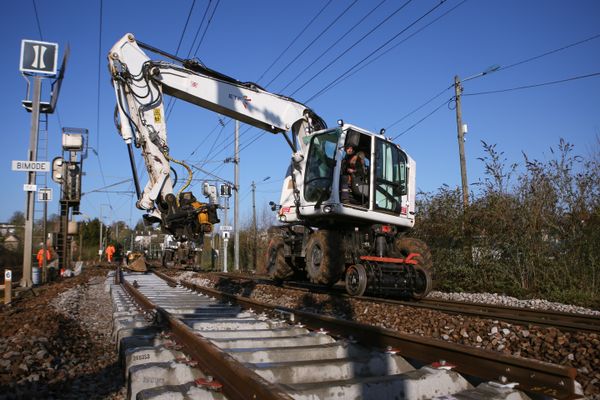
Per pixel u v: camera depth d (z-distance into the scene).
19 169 14.74
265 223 41.81
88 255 66.75
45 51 15.86
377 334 5.31
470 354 4.12
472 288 14.31
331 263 10.93
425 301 10.83
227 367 3.77
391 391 3.82
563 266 12.77
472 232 14.99
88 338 7.02
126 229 105.94
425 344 4.61
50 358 5.26
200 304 9.91
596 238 12.24
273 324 6.89
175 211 11.33
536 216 13.28
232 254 40.78
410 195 12.06
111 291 13.53
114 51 11.24
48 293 13.50
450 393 3.93
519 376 3.71
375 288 10.08
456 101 20.16
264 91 13.05
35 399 4.14
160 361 4.70
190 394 3.65
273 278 13.89
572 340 5.46
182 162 11.73
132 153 11.21
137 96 11.32
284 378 4.27
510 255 14.03
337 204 10.55
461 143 19.80
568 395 3.38
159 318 6.83
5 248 29.33
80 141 26.59
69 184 26.66
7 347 5.44
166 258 29.75
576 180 12.95
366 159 11.38
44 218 20.05
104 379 4.98
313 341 5.76
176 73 11.80
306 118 13.55
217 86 12.29
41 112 18.06
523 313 8.77
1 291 14.55
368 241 11.15
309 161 11.74
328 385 3.80
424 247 11.27
